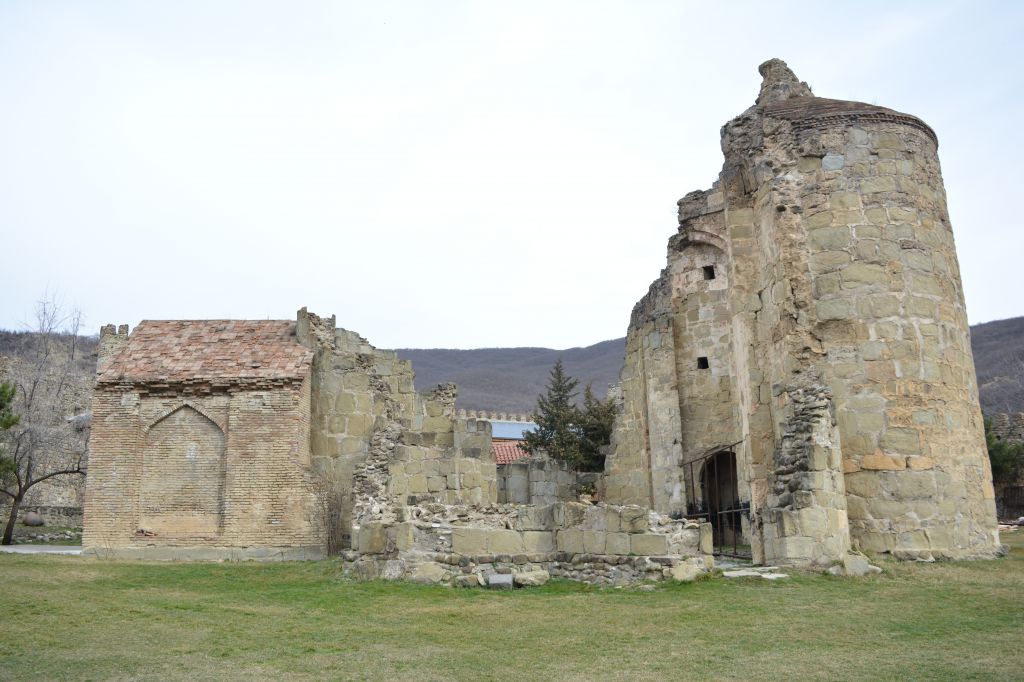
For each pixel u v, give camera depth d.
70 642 11.38
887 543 19.56
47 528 40.78
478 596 15.00
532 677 9.78
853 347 20.67
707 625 12.48
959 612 13.38
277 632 12.23
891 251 21.22
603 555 16.25
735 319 23.69
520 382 169.75
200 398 25.44
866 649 11.07
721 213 27.09
